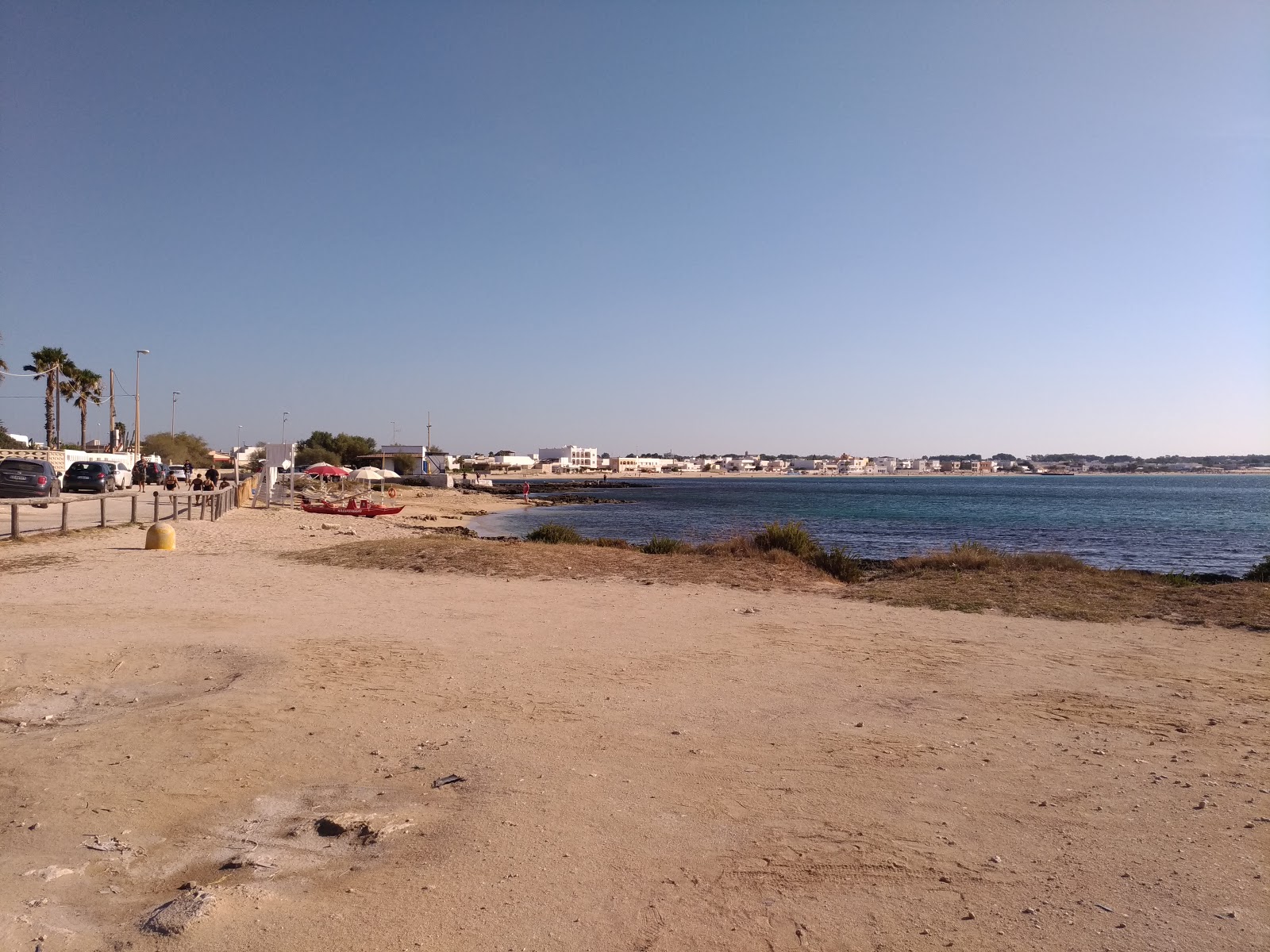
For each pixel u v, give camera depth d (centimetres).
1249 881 420
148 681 828
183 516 2912
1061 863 441
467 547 1917
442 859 439
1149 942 363
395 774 568
